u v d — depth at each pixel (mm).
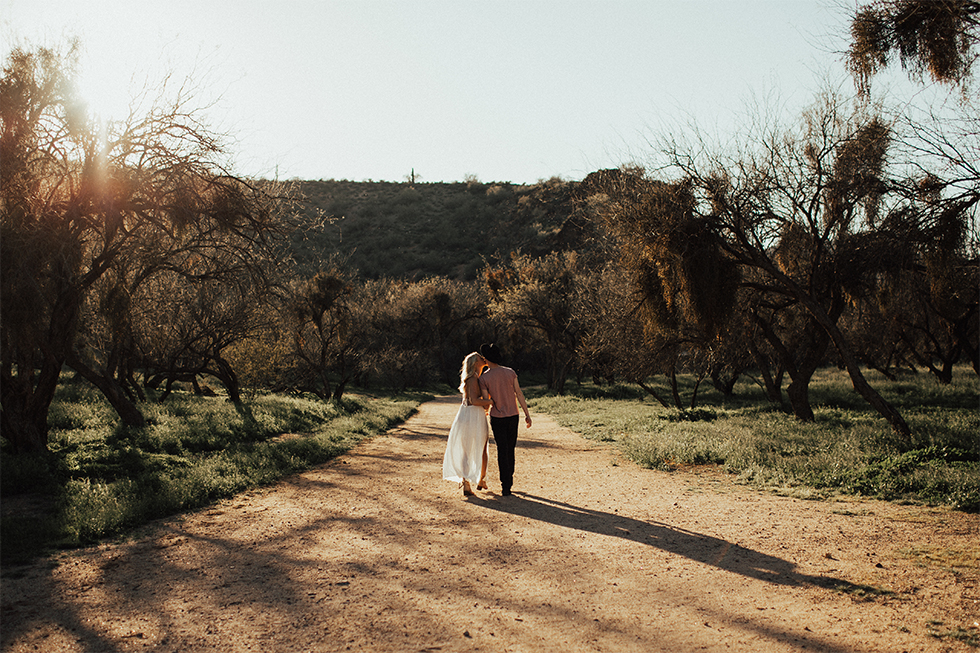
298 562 4770
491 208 119938
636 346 19516
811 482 7859
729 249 12797
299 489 8023
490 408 7699
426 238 110875
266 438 13672
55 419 12906
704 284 12414
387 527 5910
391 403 33969
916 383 28953
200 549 5152
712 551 5016
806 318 16062
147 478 7867
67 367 24547
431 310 57594
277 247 12883
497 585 4238
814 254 12758
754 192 12789
